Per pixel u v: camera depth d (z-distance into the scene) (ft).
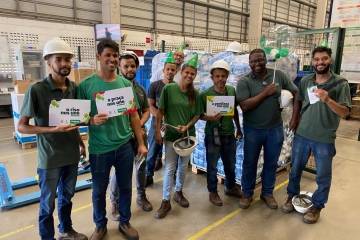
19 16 20.24
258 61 7.09
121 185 6.28
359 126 20.27
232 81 9.02
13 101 14.10
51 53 4.92
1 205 7.77
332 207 8.31
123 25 25.91
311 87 6.76
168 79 8.76
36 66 19.29
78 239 6.34
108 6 23.85
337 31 9.86
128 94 5.53
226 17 34.24
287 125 10.39
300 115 7.84
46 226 5.71
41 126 5.23
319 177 7.22
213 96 7.38
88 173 10.55
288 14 40.27
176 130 7.30
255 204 8.39
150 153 9.32
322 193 7.32
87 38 24.03
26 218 7.45
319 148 7.03
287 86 7.61
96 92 5.39
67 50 5.05
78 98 5.58
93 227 7.09
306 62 19.11
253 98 7.16
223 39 34.65
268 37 8.83
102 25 23.39
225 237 6.73
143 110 7.72
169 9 28.91
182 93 7.25
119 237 6.64
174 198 8.41
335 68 10.12
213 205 8.27
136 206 8.14
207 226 7.18
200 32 32.14
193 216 7.65
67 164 5.61
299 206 7.72
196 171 10.59
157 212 7.53
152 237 6.67
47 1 21.54
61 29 22.40
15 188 9.23
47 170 5.36
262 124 7.47
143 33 27.20
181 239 6.63
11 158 12.12
